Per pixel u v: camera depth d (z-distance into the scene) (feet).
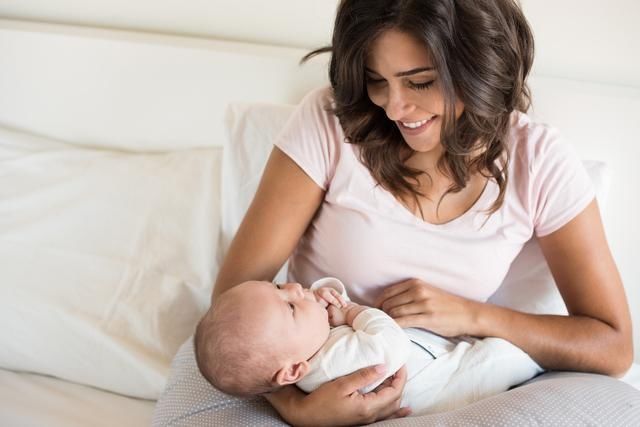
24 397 4.30
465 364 3.47
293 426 3.26
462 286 3.79
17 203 5.26
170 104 5.58
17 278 4.68
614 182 4.73
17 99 5.86
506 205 3.62
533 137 3.60
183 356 3.77
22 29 5.64
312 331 3.30
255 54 5.29
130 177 5.32
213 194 5.08
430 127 3.31
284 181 3.77
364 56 3.10
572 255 3.67
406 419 3.06
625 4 4.62
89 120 5.81
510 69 3.14
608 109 4.56
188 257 4.84
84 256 4.87
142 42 5.46
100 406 4.30
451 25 2.86
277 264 3.82
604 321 3.66
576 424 2.90
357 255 3.75
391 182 3.62
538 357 3.66
